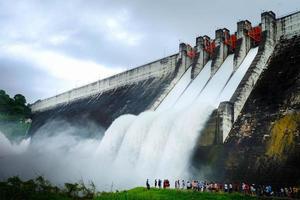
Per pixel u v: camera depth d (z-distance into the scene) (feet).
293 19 187.01
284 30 189.78
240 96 166.91
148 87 256.73
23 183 85.92
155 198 111.45
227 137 156.87
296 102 147.02
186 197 113.29
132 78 286.05
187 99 211.41
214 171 146.82
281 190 119.85
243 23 209.87
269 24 189.67
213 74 214.28
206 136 162.91
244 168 137.80
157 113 199.93
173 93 230.48
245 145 146.00
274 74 171.94
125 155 190.49
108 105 277.44
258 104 162.20
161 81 250.16
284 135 137.18
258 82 175.63
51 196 87.66
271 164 131.85
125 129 208.03
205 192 121.49
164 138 179.73
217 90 197.16
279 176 126.41
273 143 138.00
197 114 173.17
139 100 247.09
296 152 128.77
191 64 246.06
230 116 161.07
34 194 85.10
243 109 165.99
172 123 180.14
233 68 202.28
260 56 182.19
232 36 223.51
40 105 391.86
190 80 231.50
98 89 318.86
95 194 107.65
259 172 132.46
